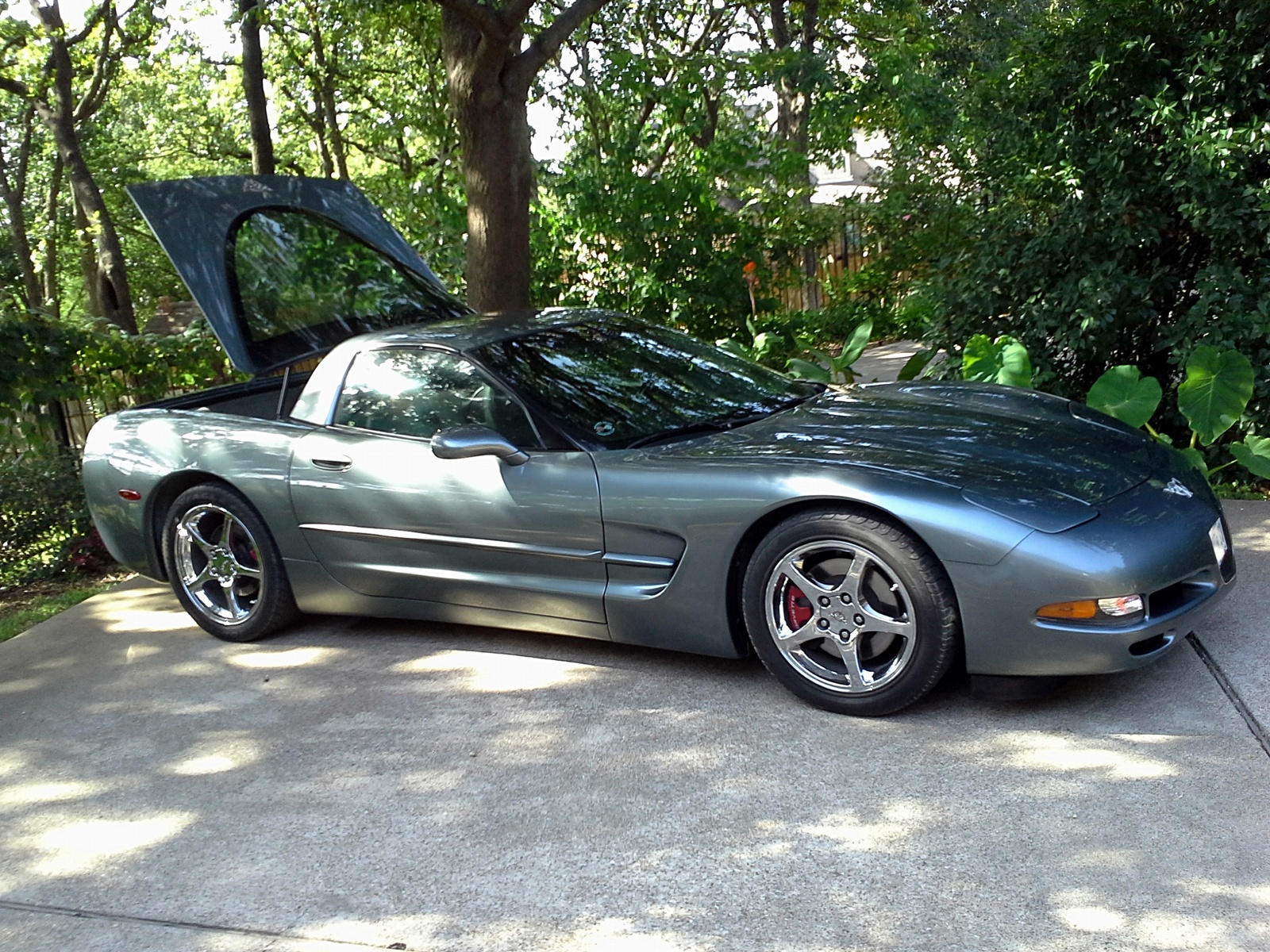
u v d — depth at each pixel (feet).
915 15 57.06
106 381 26.43
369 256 20.04
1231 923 8.33
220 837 11.24
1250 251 20.70
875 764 11.28
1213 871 8.99
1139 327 23.00
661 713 12.95
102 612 19.74
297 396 19.33
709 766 11.59
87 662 17.03
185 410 18.47
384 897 9.87
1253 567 15.83
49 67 62.95
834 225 39.29
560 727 12.87
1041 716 11.96
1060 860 9.35
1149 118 21.27
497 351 15.21
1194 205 20.76
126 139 95.50
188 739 13.71
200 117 93.45
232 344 17.02
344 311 18.93
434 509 14.67
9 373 24.26
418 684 14.62
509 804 11.25
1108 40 22.20
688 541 12.84
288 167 93.86
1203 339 20.51
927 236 36.19
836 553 12.20
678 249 35.42
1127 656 11.15
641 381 15.21
